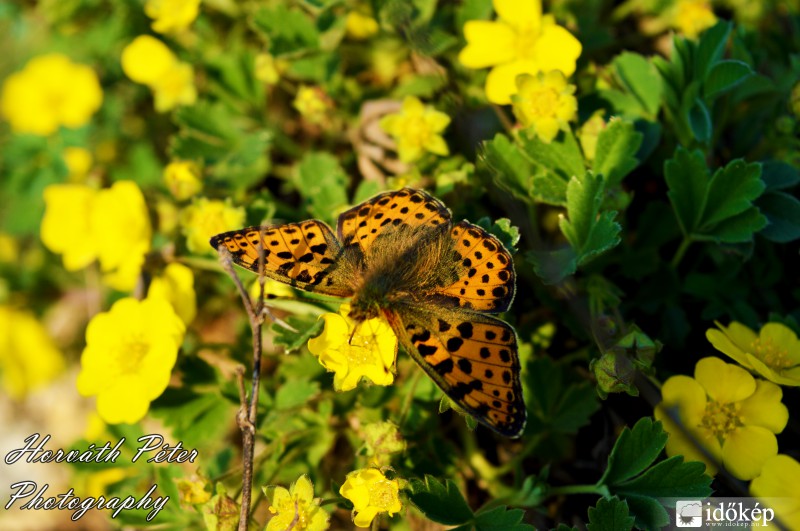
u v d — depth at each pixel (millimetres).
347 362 253
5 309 330
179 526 274
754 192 265
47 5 331
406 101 282
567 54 280
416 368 280
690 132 278
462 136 289
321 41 298
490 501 272
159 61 314
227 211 283
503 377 243
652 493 254
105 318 274
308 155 299
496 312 251
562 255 267
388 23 298
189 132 308
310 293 268
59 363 330
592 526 253
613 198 268
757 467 254
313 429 281
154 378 271
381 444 259
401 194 259
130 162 328
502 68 281
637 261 281
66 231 300
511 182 274
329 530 285
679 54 276
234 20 323
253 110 315
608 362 254
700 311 282
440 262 254
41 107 332
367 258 256
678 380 258
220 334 303
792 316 277
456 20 301
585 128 272
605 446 281
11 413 329
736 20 308
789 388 270
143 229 293
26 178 333
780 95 289
